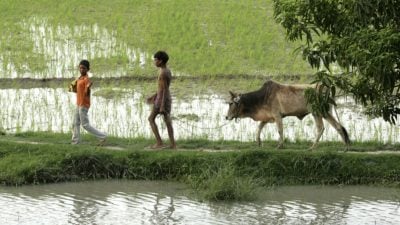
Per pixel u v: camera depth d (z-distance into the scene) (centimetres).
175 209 1677
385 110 1564
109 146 2089
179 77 2973
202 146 2105
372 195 1797
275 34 3566
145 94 2770
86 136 2195
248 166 1900
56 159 1923
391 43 1332
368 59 1342
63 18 3775
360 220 1597
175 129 2350
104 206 1695
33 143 2056
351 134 2283
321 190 1838
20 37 3441
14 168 1886
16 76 2952
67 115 2512
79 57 3183
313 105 1476
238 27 3616
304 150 1994
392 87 1353
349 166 1891
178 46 3334
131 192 1814
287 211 1670
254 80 2927
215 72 3006
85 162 1922
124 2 4188
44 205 1697
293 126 2428
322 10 1481
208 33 3559
